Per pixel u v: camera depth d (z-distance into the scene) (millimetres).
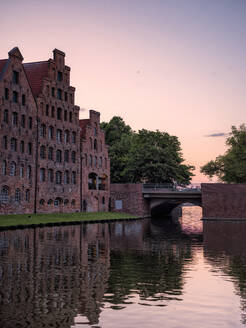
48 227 48031
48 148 66250
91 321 12531
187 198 82125
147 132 87938
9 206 57500
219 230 48906
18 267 20922
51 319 12656
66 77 71562
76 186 72812
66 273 19594
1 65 60375
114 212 80375
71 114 72250
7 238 34375
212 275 19516
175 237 39031
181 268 21344
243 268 21406
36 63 69562
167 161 84312
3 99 57031
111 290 16281
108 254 26328
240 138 87250
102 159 81875
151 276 19125
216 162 90125
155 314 13281
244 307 14172
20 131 60062
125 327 12062
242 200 73875
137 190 81438
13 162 58688
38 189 63438
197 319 12844
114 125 105875
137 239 36562
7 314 13109
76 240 34219
